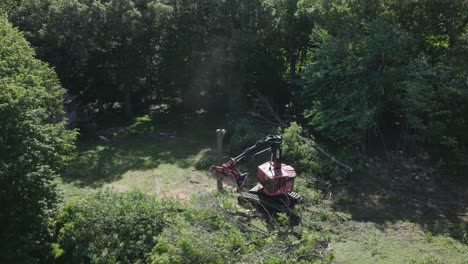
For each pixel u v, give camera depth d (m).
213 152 31.92
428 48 30.39
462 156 26.67
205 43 36.28
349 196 24.31
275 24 35.66
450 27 29.09
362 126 26.23
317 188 24.78
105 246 16.78
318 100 30.09
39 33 35.62
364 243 19.86
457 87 26.86
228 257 14.59
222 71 37.44
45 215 18.06
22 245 17.03
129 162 30.36
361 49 28.53
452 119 27.86
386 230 21.06
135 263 15.67
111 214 17.20
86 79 40.06
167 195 25.22
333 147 30.05
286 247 15.58
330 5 30.33
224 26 35.44
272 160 21.00
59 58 35.91
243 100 37.66
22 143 17.39
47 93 22.06
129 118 40.81
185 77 37.84
